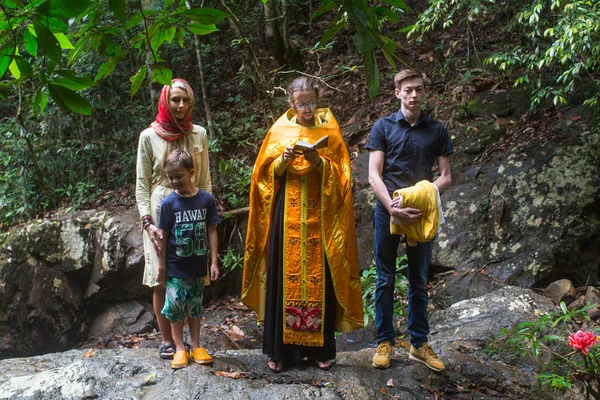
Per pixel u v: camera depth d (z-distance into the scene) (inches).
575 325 155.3
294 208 127.6
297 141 124.4
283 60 285.3
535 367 134.3
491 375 128.4
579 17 165.8
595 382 128.8
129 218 222.1
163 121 133.3
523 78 201.6
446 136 128.3
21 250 213.2
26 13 50.9
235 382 121.1
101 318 213.9
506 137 217.9
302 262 126.6
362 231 209.3
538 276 182.4
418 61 275.1
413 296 129.3
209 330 192.5
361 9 55.4
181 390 116.3
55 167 254.4
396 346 155.0
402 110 127.1
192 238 127.3
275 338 127.6
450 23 214.5
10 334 211.5
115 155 261.0
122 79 260.7
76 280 214.4
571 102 217.0
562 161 198.4
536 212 191.8
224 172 232.7
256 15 297.9
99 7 64.3
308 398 115.7
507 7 232.1
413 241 124.2
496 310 161.9
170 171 124.9
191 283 128.7
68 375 121.9
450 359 133.9
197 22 62.7
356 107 263.1
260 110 270.4
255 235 132.7
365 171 226.4
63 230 215.2
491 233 194.2
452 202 203.6
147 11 58.6
